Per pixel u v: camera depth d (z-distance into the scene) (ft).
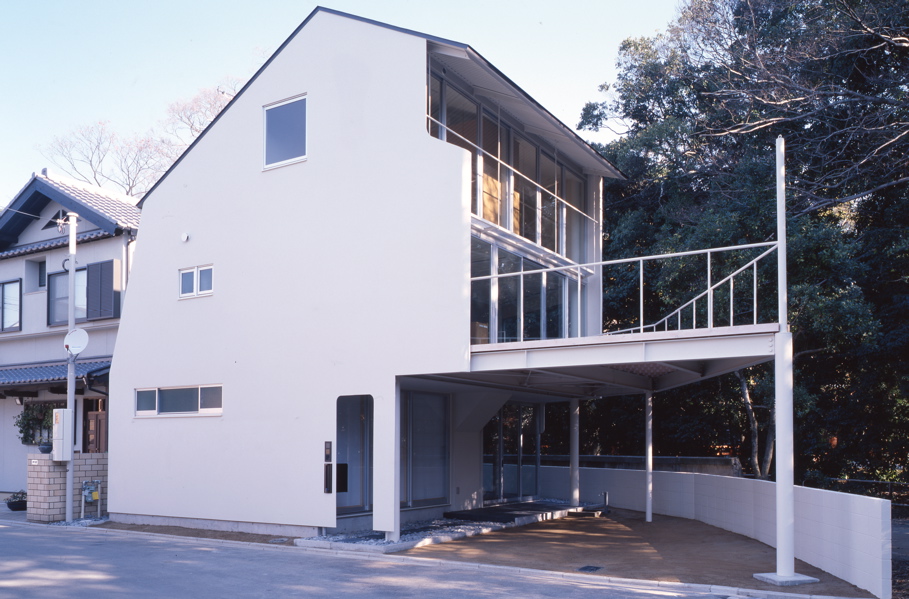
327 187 44.86
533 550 40.78
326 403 43.29
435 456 53.88
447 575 33.45
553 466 70.74
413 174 41.75
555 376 46.42
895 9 56.54
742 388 61.98
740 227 56.03
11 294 71.15
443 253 40.27
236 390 47.06
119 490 51.55
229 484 46.65
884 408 68.08
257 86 48.55
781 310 32.65
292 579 31.86
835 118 60.64
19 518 54.85
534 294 52.11
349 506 46.98
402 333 41.09
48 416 65.57
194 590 29.27
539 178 55.57
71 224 54.03
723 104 69.00
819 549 34.91
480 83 46.42
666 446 80.02
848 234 65.16
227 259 48.65
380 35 43.75
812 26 63.05
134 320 52.65
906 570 35.63
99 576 32.01
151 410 51.21
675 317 66.49
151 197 53.06
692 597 29.45
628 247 76.79
